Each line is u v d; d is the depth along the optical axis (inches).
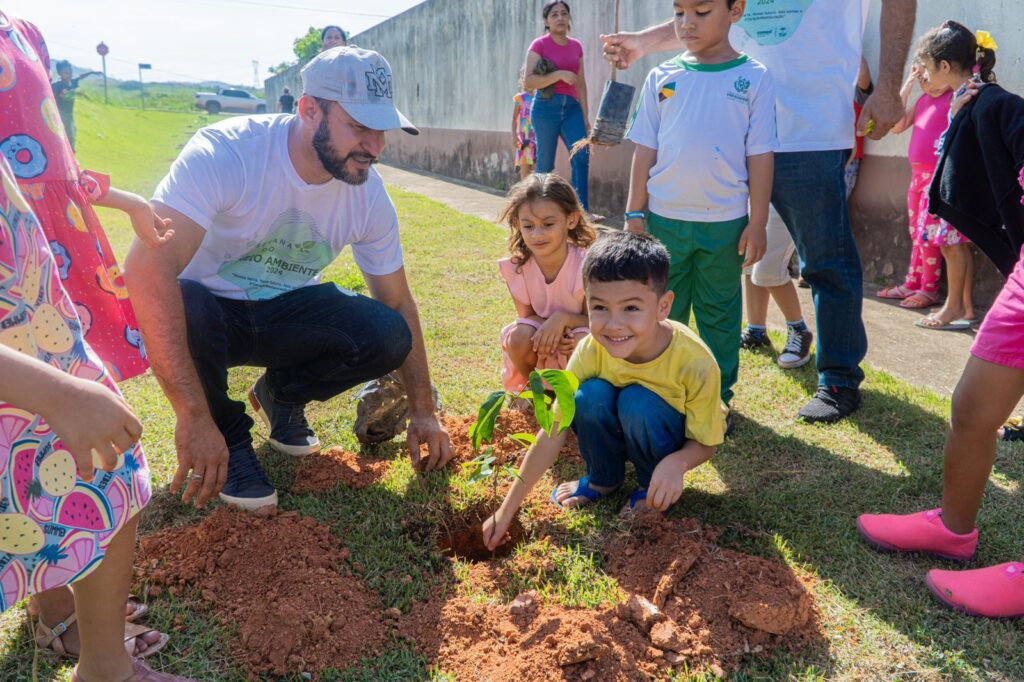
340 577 88.4
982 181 115.6
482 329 182.2
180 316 93.9
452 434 126.5
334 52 96.9
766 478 115.6
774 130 124.9
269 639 80.2
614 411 103.2
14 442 57.6
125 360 83.1
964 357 168.4
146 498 67.9
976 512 93.0
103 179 80.8
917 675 78.1
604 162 366.3
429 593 89.8
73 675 72.6
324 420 133.6
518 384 137.1
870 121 133.2
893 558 96.7
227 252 107.3
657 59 328.5
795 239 138.6
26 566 59.5
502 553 102.3
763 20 133.0
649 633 81.9
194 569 89.7
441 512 104.8
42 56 77.8
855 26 132.0
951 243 183.9
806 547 98.5
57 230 76.0
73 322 63.3
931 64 144.5
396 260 116.8
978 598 85.7
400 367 115.4
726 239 126.8
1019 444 122.9
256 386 125.5
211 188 98.8
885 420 134.0
